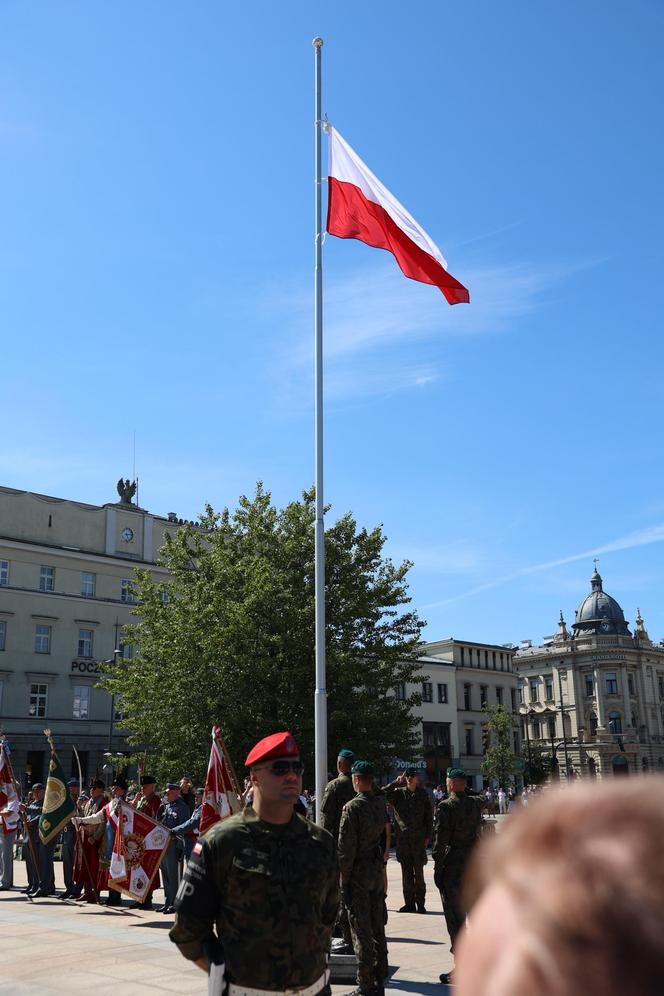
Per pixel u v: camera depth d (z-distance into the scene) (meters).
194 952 4.09
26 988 8.62
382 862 8.41
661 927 0.66
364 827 8.27
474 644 80.81
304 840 4.25
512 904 0.72
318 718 11.13
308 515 31.86
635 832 0.71
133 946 10.85
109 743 52.81
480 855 0.78
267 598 29.45
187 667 29.62
